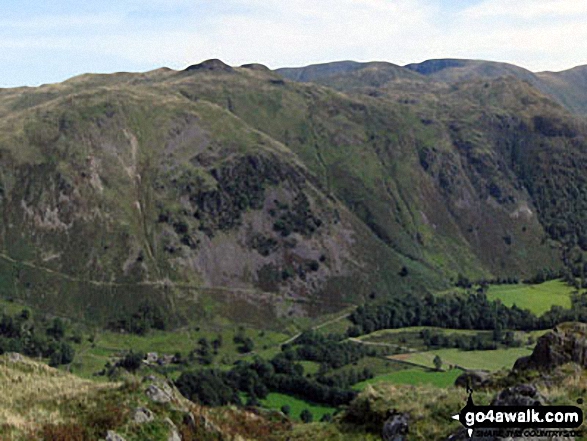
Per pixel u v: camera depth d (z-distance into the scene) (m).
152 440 28.91
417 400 32.31
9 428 27.11
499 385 34.59
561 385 28.56
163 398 33.66
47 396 36.16
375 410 33.25
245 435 36.22
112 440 27.45
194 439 31.45
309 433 35.16
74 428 27.97
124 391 33.53
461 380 38.22
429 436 27.28
